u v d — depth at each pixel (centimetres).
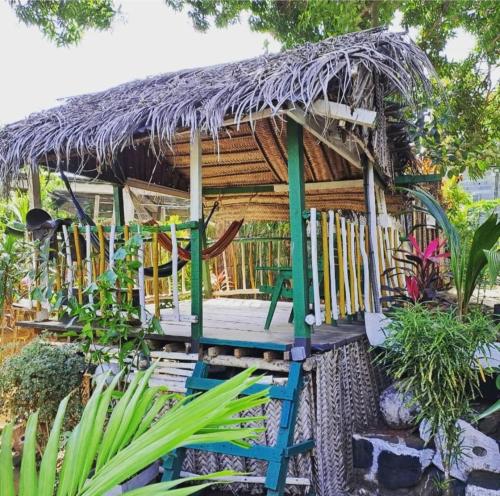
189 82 328
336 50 253
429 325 230
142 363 314
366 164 369
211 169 513
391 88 298
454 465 254
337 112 244
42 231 343
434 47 770
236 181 553
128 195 498
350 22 652
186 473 284
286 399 260
